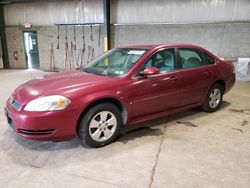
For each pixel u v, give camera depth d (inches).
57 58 400.2
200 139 120.7
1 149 110.0
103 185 84.3
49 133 98.9
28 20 402.6
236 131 130.7
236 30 301.0
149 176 89.4
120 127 118.1
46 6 384.5
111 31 354.0
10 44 424.5
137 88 117.0
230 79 168.2
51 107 97.0
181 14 317.4
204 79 147.9
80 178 88.4
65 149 110.3
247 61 290.7
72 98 100.1
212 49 315.3
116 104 116.2
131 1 335.0
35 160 100.8
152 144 115.3
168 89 129.3
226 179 87.4
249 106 178.7
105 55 144.9
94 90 105.5
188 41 323.0
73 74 127.3
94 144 109.8
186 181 86.4
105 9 334.6
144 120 125.3
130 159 101.7
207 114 159.0
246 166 96.0
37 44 408.5
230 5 296.2
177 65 134.9
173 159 101.4
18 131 101.5
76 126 103.7
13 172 92.0
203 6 306.0
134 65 119.6
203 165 96.7
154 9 327.9
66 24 379.2
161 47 130.8
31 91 107.2
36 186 83.8
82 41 377.1
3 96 215.0
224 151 108.3
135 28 342.0
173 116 155.0
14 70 410.3
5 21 417.7
